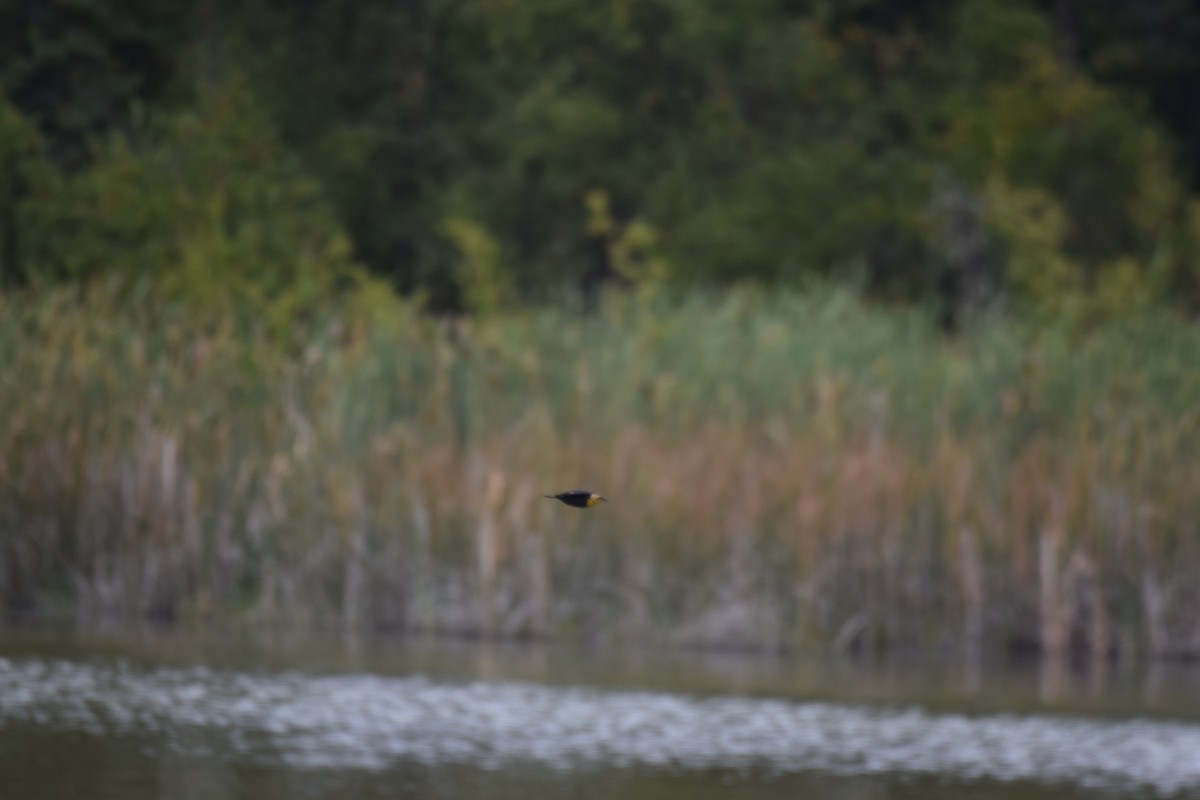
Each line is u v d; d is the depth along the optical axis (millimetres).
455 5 120938
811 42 120312
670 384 65062
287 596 62969
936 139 120312
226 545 63406
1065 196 118188
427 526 62969
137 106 94250
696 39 116438
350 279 96625
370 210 120312
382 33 125562
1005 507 63250
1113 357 67250
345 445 63969
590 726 46625
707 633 62062
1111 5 136250
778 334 69312
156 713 45656
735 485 62656
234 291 81312
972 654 62375
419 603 62875
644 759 43219
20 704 45812
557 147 114188
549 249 116062
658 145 118750
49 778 38969
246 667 52531
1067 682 56094
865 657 61156
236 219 92188
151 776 39594
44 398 63844
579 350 67312
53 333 65688
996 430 64875
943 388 66625
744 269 111062
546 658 57500
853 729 47344
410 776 40781
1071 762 44281
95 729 43656
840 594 62562
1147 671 59312
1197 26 136375
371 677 51938
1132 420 63750
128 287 83500
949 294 110000
